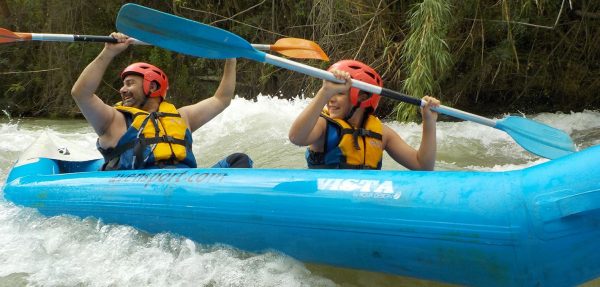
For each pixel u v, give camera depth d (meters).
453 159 4.85
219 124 6.02
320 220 2.06
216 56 2.90
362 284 2.22
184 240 2.45
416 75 6.20
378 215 1.96
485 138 5.57
